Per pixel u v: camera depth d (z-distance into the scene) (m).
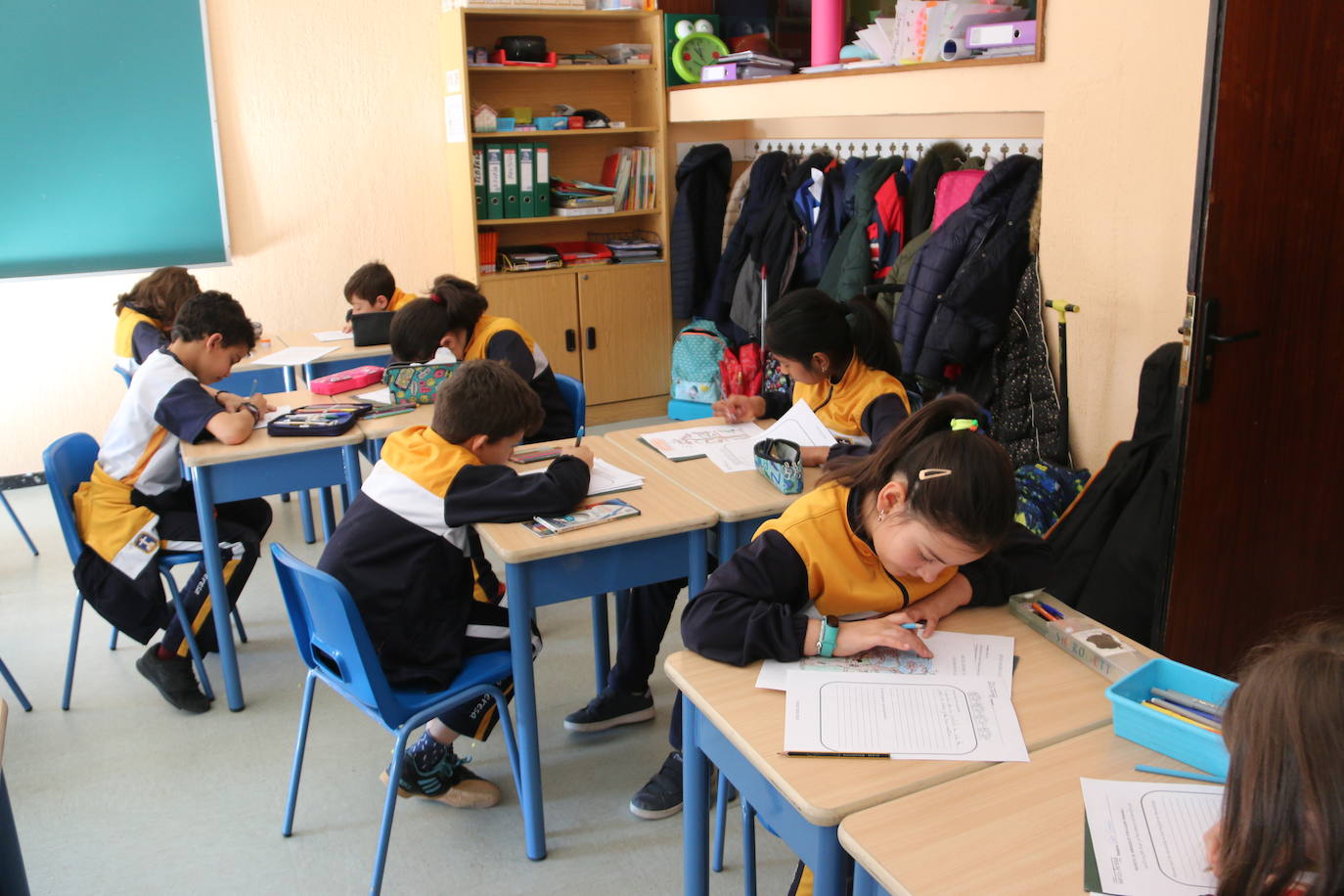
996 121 3.92
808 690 1.41
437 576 2.01
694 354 5.18
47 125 4.56
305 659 2.09
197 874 2.12
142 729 2.68
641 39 5.42
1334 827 0.77
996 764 1.25
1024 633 1.58
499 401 2.05
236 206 5.01
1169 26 2.77
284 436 2.69
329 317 5.32
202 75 4.78
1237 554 2.55
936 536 1.35
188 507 2.89
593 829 2.24
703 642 1.49
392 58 5.17
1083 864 1.07
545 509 2.02
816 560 1.54
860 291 4.30
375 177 5.27
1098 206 3.05
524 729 2.06
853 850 1.11
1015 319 3.36
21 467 4.79
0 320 4.63
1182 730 1.23
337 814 2.31
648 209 5.46
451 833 2.24
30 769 2.50
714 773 2.31
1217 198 2.24
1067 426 3.23
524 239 5.58
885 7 4.30
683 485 2.22
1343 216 2.48
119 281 4.82
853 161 4.55
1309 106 2.33
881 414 2.26
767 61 4.77
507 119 5.08
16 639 3.21
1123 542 2.63
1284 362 2.48
